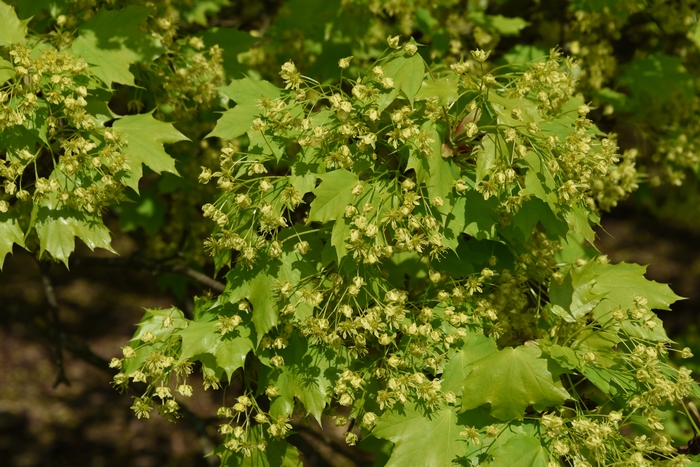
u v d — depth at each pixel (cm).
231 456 292
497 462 252
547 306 312
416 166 267
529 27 529
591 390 323
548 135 286
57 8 353
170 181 465
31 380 1180
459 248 309
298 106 289
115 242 921
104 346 1202
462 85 291
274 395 282
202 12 466
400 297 272
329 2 439
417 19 442
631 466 250
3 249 294
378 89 272
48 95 286
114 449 1081
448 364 279
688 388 266
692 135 477
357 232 261
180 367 280
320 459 491
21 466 1009
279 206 278
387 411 272
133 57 335
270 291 277
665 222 1347
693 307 1173
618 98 456
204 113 422
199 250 476
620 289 312
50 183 285
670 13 470
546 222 283
